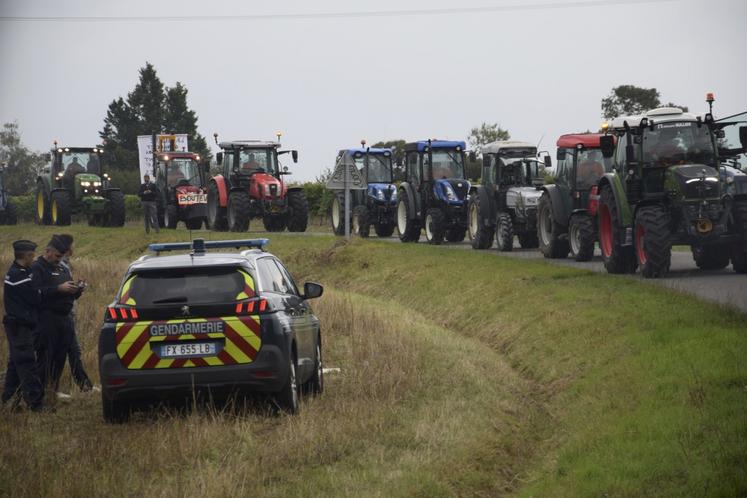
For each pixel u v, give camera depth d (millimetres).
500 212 114000
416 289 88250
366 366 50531
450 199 125438
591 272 74938
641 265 73438
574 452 33125
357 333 61094
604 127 82188
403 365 49875
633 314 53375
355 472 31578
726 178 74000
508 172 113562
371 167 144375
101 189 174000
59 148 177500
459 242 134000
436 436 36188
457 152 129375
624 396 38562
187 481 30688
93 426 39812
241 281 39750
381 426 37156
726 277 71250
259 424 38406
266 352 38812
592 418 37250
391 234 146500
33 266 45312
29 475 31281
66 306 45438
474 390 45562
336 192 146500
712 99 76500
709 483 26922
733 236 72125
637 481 28391
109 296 83188
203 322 38688
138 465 32656
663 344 44781
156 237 143625
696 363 38938
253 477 31016
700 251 79062
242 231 147000
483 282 78875
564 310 59844
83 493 29594
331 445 34469
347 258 109750
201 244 43062
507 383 48500
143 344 38594
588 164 94562
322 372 47656
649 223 71438
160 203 166875
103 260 127812
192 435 35375
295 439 34906
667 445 30328
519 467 34188
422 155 129500
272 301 40094
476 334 66812
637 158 75875
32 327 42938
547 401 44438
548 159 113125
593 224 91500
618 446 31766
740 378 35750
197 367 38500
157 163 169000
